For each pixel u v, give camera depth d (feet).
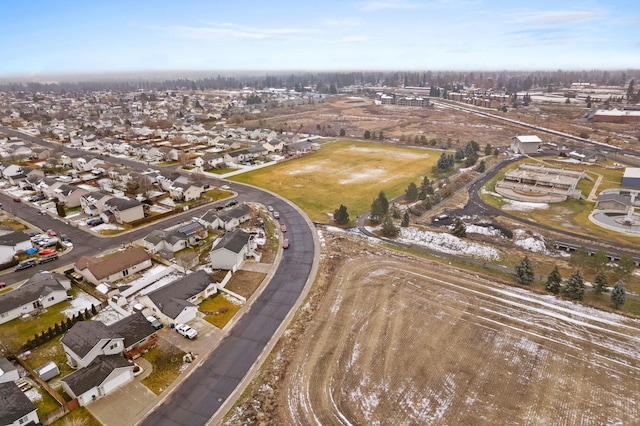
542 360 133.08
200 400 116.26
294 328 148.66
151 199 286.05
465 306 163.32
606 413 112.27
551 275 174.09
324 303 165.37
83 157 375.86
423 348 138.51
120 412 111.96
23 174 329.72
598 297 171.73
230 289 175.11
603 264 184.96
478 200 295.07
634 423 109.09
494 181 340.18
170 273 190.19
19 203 280.72
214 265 192.13
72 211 266.16
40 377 122.52
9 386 113.80
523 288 177.47
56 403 115.34
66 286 172.65
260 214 260.62
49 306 162.81
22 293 159.22
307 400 116.47
